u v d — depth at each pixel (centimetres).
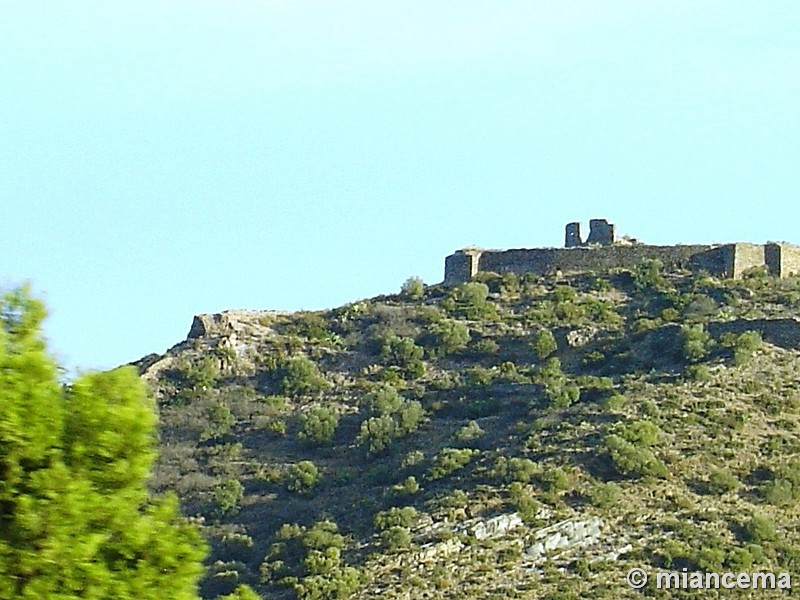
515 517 16312
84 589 6744
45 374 6881
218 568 16825
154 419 7144
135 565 7000
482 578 15525
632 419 18088
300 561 16550
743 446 17625
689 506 16475
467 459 18138
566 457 17300
